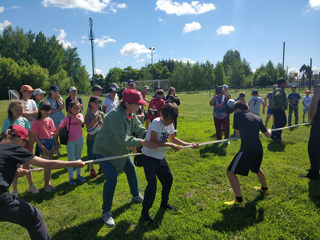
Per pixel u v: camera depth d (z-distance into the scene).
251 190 4.01
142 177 4.82
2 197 2.09
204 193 3.98
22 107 3.99
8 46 65.44
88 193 4.21
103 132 3.30
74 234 3.04
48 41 68.19
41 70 54.88
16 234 3.10
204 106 20.95
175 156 5.95
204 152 6.23
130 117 3.37
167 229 3.03
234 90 65.06
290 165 5.20
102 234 3.03
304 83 51.25
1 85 51.59
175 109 3.15
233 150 6.39
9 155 2.15
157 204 3.65
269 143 6.89
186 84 69.12
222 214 3.34
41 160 2.38
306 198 3.68
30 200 4.04
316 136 4.27
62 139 4.44
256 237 2.85
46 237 2.38
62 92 61.19
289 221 3.12
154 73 86.12
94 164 5.81
